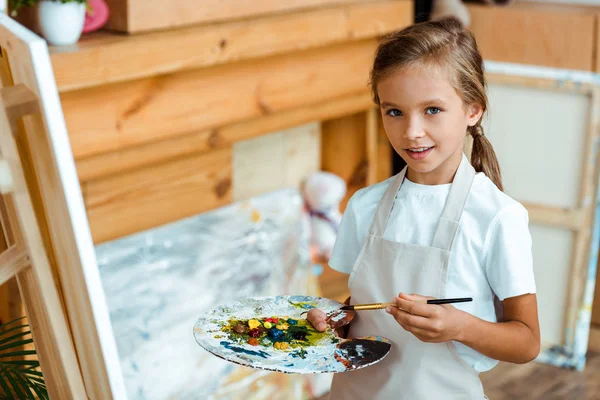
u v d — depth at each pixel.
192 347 2.17
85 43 1.74
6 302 1.79
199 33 1.91
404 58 1.01
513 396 2.43
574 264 2.60
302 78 2.29
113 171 1.89
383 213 1.15
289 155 2.72
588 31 2.44
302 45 2.17
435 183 1.11
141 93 1.88
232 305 1.17
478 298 1.08
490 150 1.18
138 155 1.94
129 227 2.17
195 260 2.26
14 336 1.26
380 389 1.13
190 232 2.27
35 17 1.68
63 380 0.88
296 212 2.56
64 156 0.73
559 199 2.61
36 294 0.90
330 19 2.24
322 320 1.10
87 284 0.76
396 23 2.45
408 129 1.03
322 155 2.86
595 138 2.49
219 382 2.19
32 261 0.82
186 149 2.05
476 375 1.13
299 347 1.05
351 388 1.17
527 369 2.61
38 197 0.92
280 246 2.50
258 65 2.15
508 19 2.57
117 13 1.84
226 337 1.07
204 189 2.35
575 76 2.48
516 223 1.05
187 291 2.22
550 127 2.58
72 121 1.76
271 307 1.17
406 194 1.13
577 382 2.54
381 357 1.04
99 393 0.84
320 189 2.71
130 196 2.16
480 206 1.07
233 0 2.01
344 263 1.22
